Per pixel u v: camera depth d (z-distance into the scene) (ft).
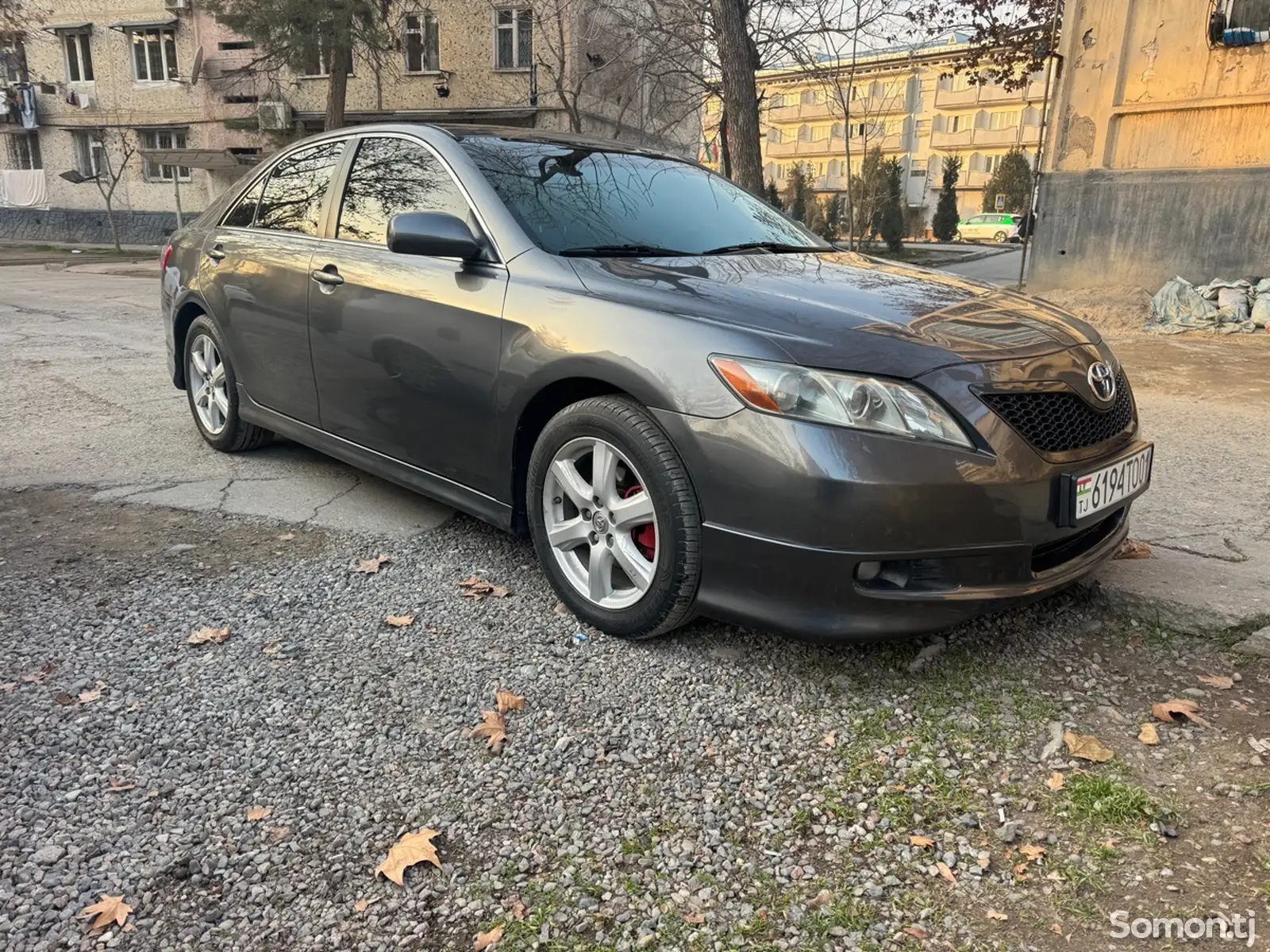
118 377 22.02
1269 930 5.65
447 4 75.72
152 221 99.71
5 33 93.61
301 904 5.91
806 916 5.83
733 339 8.15
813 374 7.73
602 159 12.29
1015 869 6.24
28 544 11.51
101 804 6.77
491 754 7.48
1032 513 8.00
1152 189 35.27
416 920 5.79
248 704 8.13
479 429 10.21
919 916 5.84
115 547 11.50
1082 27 36.14
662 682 8.61
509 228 10.19
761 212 13.03
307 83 83.76
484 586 10.53
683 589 8.57
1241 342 28.99
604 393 9.35
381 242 11.67
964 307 9.27
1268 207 32.71
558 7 62.08
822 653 9.11
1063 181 37.63
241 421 14.93
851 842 6.52
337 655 9.02
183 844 6.40
